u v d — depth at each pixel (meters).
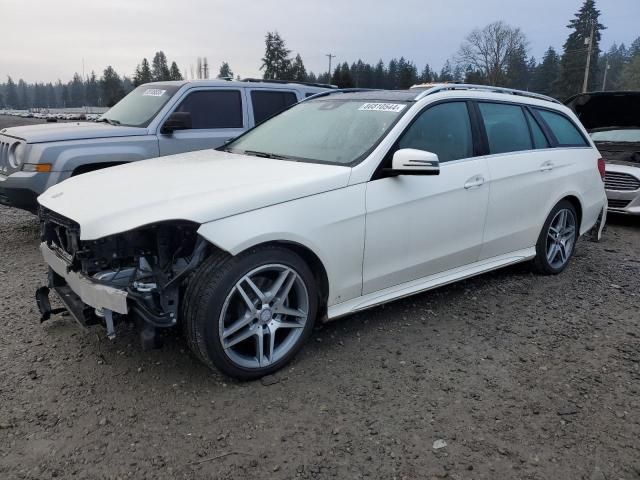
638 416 3.01
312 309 3.43
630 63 80.62
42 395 3.05
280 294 3.29
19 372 3.28
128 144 6.45
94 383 3.19
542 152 4.95
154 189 3.23
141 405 2.99
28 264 5.42
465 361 3.56
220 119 7.39
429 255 4.03
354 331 3.94
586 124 9.30
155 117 6.79
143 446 2.66
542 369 3.49
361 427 2.84
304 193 3.28
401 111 3.95
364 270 3.65
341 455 2.63
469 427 2.87
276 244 3.20
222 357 3.06
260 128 4.76
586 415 3.01
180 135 6.91
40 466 2.51
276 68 77.50
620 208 8.01
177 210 2.91
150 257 3.09
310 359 3.52
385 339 3.83
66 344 3.65
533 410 3.04
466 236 4.27
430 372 3.41
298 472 2.52
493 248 4.58
